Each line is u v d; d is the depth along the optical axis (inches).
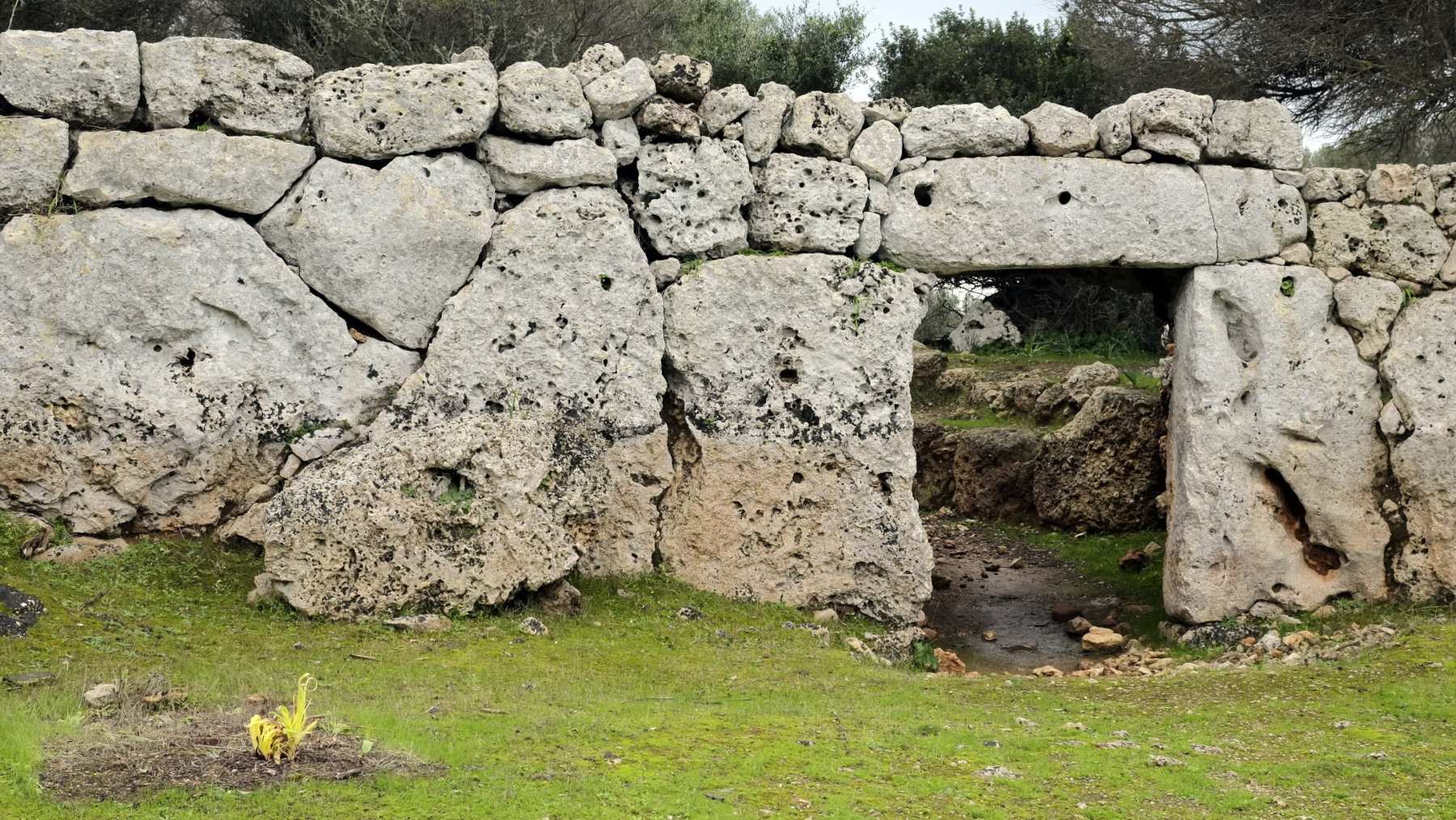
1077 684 309.1
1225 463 371.6
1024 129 370.3
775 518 359.9
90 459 321.4
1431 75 654.5
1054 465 522.9
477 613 313.9
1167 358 502.6
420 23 637.3
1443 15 641.0
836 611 363.3
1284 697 290.0
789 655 316.2
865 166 365.1
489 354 342.0
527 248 343.9
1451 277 379.2
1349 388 376.5
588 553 351.3
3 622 266.4
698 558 357.7
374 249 335.3
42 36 318.7
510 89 341.7
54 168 319.0
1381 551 375.2
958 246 366.3
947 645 389.7
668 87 356.5
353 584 304.7
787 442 358.9
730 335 357.4
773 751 226.4
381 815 182.9
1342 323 379.6
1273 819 205.5
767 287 358.3
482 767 206.5
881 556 362.6
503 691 262.2
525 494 316.8
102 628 277.9
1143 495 505.0
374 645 288.4
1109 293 815.1
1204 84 705.0
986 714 270.2
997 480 545.3
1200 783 221.6
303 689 208.8
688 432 359.6
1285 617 371.2
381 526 305.1
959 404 690.8
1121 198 369.1
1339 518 374.0
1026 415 641.6
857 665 315.6
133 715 221.5
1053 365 738.2
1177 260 371.6
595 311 347.3
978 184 366.3
